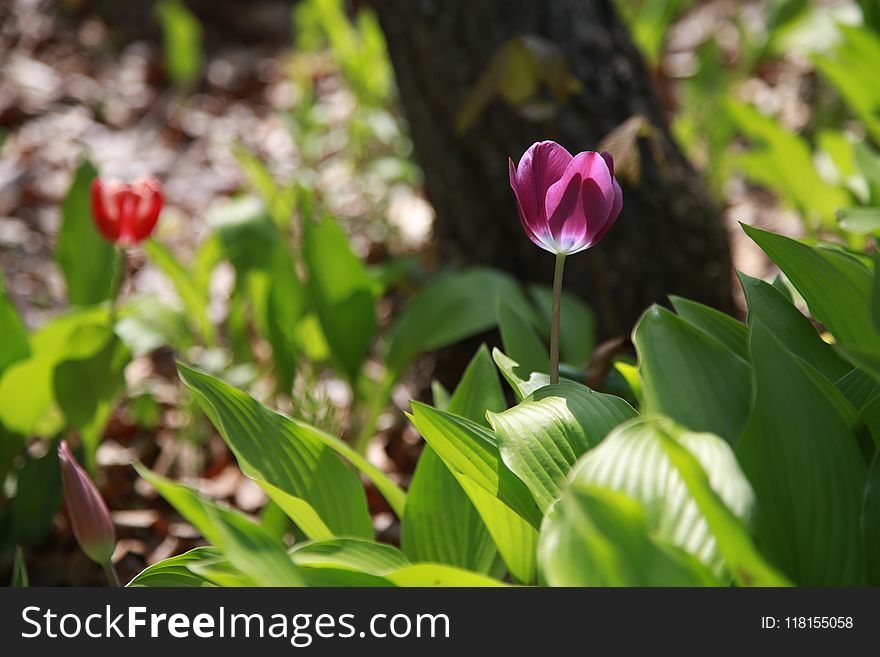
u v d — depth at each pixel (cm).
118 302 374
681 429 152
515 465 171
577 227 184
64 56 754
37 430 349
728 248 375
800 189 402
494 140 360
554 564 134
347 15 756
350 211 555
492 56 356
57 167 614
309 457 218
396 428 370
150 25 808
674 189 360
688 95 538
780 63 657
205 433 366
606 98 360
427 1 359
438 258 404
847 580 153
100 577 303
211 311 466
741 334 205
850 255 191
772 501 154
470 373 231
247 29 819
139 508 339
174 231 540
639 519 134
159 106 704
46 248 525
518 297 331
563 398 184
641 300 362
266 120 689
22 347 295
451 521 221
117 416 380
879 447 161
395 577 163
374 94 594
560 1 359
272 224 364
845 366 199
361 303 338
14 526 303
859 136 537
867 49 390
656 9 594
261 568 151
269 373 402
